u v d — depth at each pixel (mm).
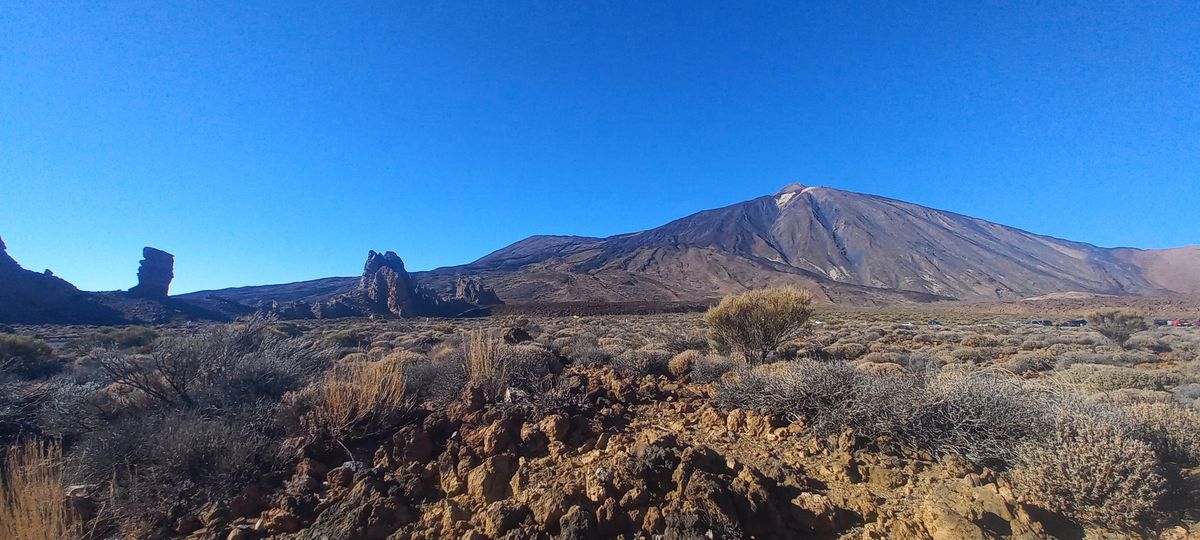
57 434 5742
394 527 3934
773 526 3605
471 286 109750
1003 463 4508
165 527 4074
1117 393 8047
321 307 77188
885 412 5047
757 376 6504
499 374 6918
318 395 5926
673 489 3924
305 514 4129
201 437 4684
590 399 6680
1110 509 3660
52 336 32344
